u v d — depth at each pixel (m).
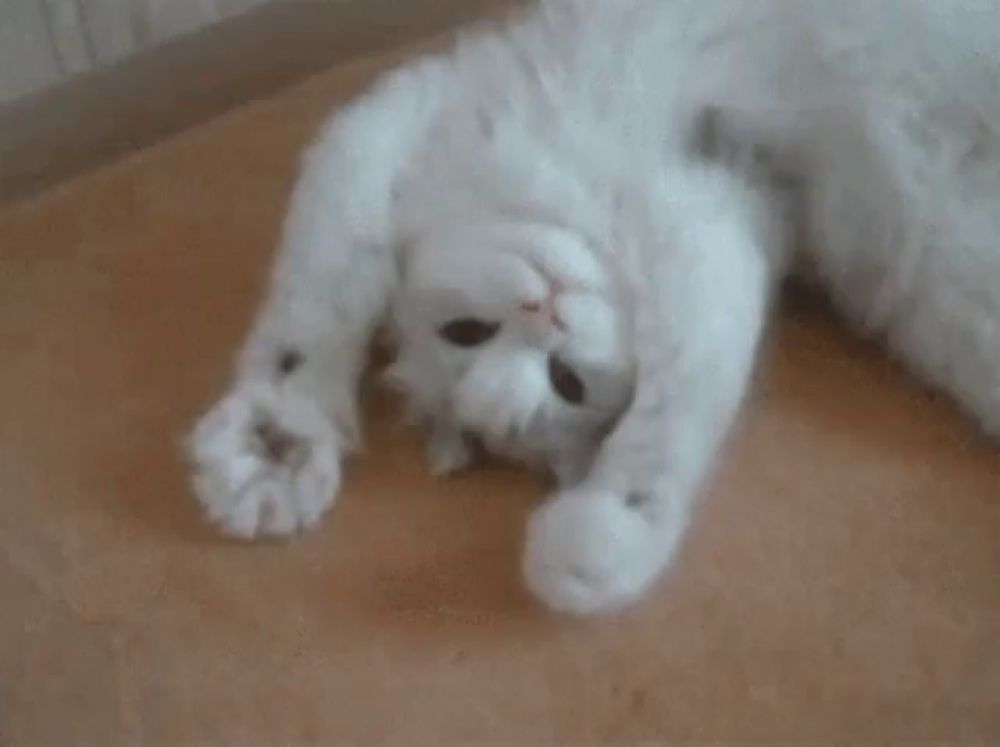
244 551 0.99
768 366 1.11
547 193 1.00
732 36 1.08
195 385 1.11
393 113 1.07
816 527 0.99
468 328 0.98
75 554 1.00
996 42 1.02
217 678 0.92
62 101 1.37
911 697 0.89
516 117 1.06
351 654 0.93
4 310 1.18
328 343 1.05
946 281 1.02
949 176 1.03
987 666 0.91
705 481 1.01
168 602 0.96
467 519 1.01
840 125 1.05
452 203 1.03
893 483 1.02
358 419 1.07
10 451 1.07
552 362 0.96
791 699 0.90
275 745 0.89
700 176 1.04
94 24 1.35
